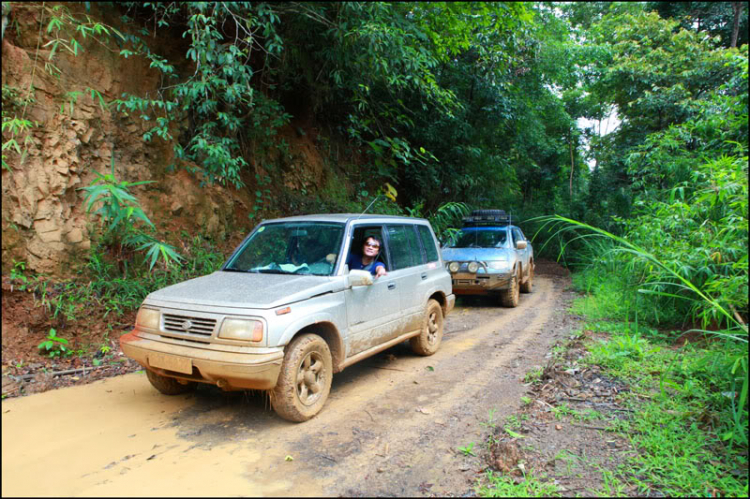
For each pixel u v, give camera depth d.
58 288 5.66
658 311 7.16
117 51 7.17
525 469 3.20
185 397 4.50
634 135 16.52
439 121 13.27
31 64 5.91
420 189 14.52
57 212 5.89
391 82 9.02
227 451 3.44
